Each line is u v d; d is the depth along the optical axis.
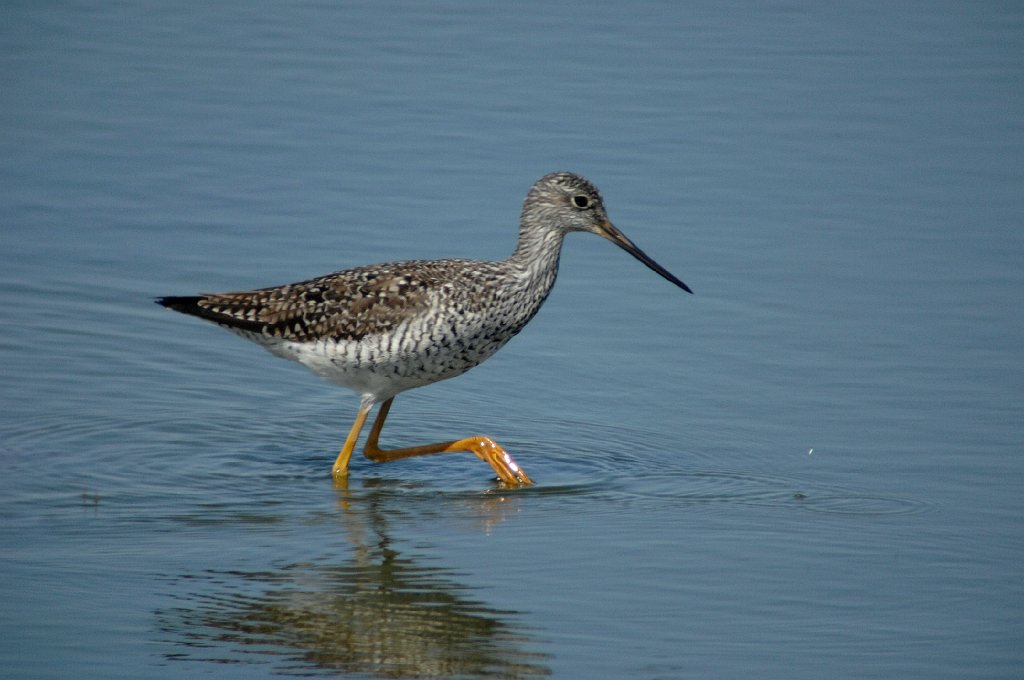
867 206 19.48
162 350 15.78
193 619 9.98
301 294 12.90
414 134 21.44
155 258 17.78
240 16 26.12
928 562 11.11
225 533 11.55
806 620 10.14
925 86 23.31
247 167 20.34
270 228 18.53
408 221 18.67
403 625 9.95
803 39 25.33
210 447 13.50
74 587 10.43
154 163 20.39
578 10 26.61
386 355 12.65
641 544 11.44
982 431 13.73
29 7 25.98
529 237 13.31
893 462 13.14
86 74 23.31
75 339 15.84
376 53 24.41
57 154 20.53
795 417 14.20
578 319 16.73
